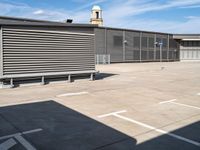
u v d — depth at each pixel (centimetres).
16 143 595
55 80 1566
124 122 771
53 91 1281
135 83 1639
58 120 779
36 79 1474
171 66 3738
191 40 6138
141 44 5262
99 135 654
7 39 1336
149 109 943
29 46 1415
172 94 1262
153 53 5562
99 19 6128
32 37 1423
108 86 1482
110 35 4669
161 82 1706
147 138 640
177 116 852
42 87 1406
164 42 5834
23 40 1391
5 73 1342
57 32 1527
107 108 945
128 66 3675
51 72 1517
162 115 861
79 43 1641
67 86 1458
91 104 1005
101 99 1106
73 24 1591
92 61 1722
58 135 649
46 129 693
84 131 682
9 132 666
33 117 806
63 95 1177
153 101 1089
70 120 780
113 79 1856
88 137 639
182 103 1059
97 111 898
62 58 1563
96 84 1562
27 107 939
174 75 2219
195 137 652
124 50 4916
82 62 1667
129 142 611
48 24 1473
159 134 671
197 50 6312
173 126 741
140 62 5253
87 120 784
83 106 969
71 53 1605
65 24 1552
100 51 4516
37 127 709
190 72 2566
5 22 1322
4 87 1354
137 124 753
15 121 760
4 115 826
